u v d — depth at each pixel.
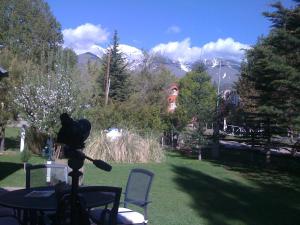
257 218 8.75
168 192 11.25
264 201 10.73
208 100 21.91
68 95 17.00
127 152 17.78
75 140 4.08
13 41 47.81
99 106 20.73
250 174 16.48
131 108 22.81
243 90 26.27
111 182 12.36
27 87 17.11
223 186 12.88
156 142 19.00
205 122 21.33
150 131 20.31
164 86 34.56
